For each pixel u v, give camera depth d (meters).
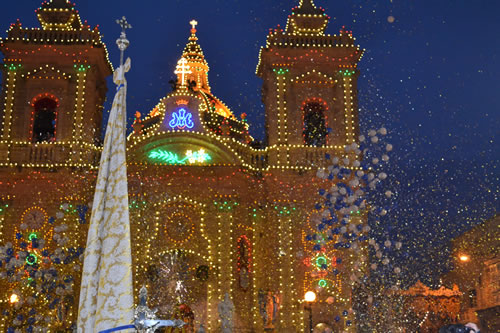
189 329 36.31
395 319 38.22
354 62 43.34
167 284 37.72
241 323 37.81
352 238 29.08
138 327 11.02
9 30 41.84
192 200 39.69
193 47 53.19
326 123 42.50
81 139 40.44
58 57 41.94
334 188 27.06
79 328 10.23
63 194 39.06
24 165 39.25
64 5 43.97
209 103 48.53
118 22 11.91
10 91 41.19
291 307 38.28
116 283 10.40
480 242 47.06
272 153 41.47
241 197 40.25
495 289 44.62
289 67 43.03
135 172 39.62
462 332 13.64
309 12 45.12
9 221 38.59
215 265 38.59
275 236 39.72
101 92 44.84
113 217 10.70
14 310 32.31
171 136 40.66
